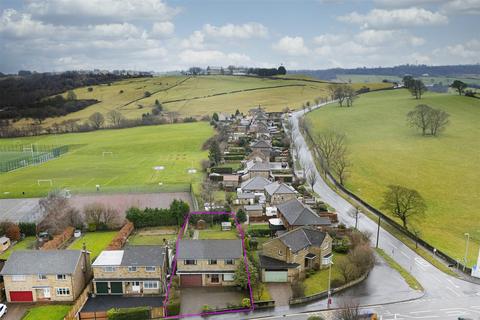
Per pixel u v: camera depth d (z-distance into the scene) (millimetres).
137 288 72125
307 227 88750
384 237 99312
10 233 96062
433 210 118188
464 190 135625
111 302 69000
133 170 169375
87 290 70688
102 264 71438
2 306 66375
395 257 88312
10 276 69500
